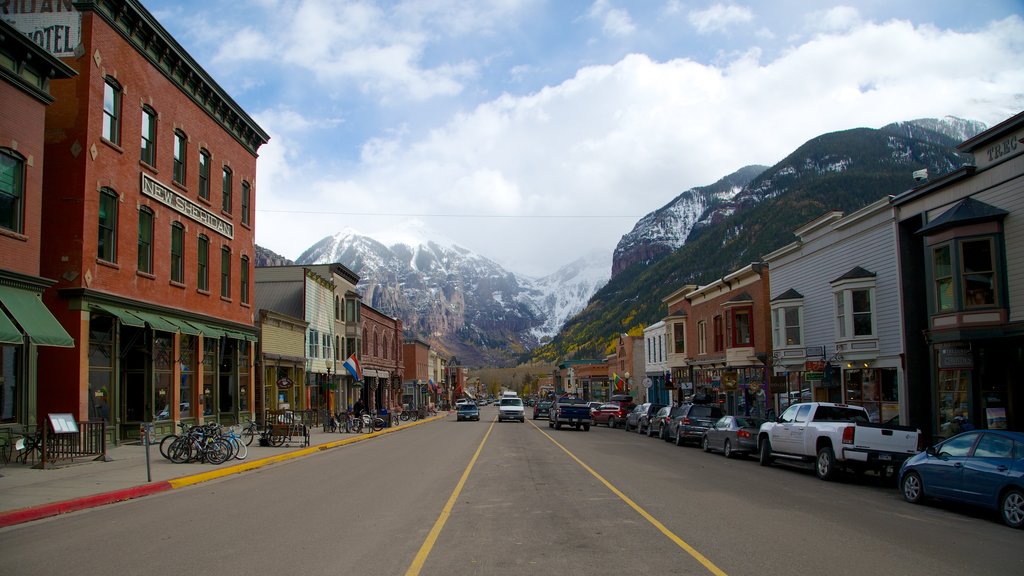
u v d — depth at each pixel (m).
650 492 14.40
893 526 11.25
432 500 13.12
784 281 34.41
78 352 21.33
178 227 28.36
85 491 14.05
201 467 18.77
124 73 24.17
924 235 21.59
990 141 19.91
